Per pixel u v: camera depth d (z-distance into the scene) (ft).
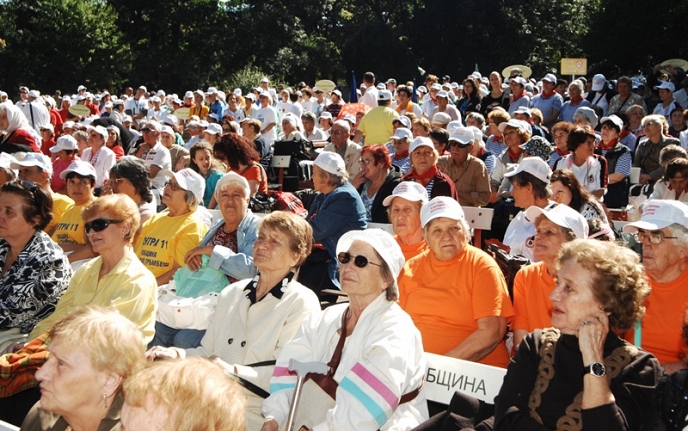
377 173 27.20
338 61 195.00
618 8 136.46
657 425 10.85
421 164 26.96
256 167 30.19
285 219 15.81
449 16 177.78
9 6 148.56
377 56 164.14
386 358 12.75
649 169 38.37
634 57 135.33
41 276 17.80
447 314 16.31
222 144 30.12
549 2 179.83
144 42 180.45
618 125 35.42
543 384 11.62
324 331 13.93
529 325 15.94
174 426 8.25
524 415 11.64
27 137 38.09
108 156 40.09
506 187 31.09
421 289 16.74
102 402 10.71
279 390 13.66
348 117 54.70
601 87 60.18
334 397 13.17
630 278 11.42
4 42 147.13
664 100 57.06
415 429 12.80
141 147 38.52
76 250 23.86
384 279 13.60
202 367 8.67
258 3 187.93
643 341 14.70
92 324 10.75
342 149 38.96
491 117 39.96
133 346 10.82
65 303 17.42
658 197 27.78
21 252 18.01
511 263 18.58
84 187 24.36
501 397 11.95
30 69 147.02
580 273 11.48
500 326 15.89
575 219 15.65
